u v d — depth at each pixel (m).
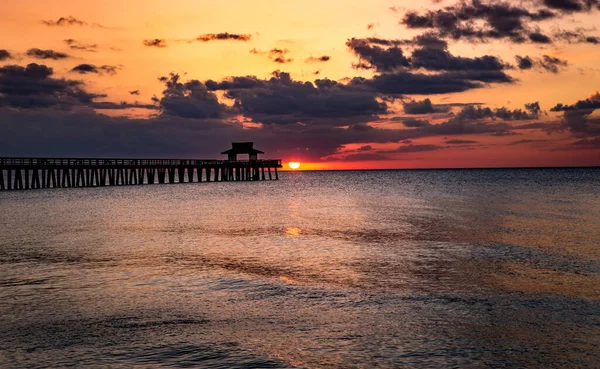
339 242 26.06
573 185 89.56
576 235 28.22
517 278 17.91
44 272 18.75
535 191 71.44
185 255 22.33
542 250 23.53
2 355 11.12
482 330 12.59
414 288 16.53
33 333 12.42
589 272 18.86
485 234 28.72
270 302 15.00
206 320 13.39
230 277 18.09
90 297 15.48
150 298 15.42
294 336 12.23
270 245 25.12
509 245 24.92
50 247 24.19
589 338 12.06
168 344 11.75
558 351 11.34
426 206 48.06
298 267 19.84
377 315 13.75
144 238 27.34
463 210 43.50
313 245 25.12
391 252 23.09
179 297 15.54
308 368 10.52
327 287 16.69
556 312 14.00
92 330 12.64
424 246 24.73
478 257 21.84
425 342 11.83
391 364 10.67
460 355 11.12
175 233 29.36
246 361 10.84
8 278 17.81
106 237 27.59
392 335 12.27
